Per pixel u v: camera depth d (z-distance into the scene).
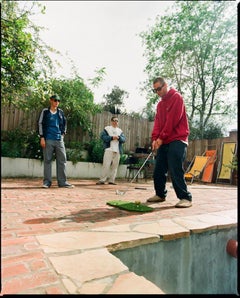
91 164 7.30
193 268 1.81
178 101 2.89
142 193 4.05
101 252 1.36
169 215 2.34
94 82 7.79
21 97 5.81
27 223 1.91
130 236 1.62
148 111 12.88
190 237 1.82
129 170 7.60
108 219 2.12
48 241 1.50
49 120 4.29
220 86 11.48
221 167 7.97
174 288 1.69
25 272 1.11
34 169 6.38
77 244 1.46
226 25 10.68
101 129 8.40
